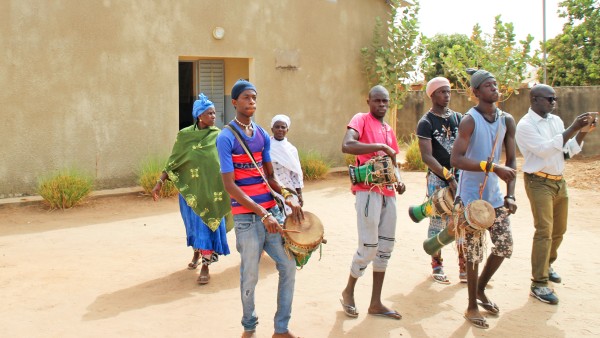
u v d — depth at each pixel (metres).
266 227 4.19
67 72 10.51
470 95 16.94
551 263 6.07
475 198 4.99
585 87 16.05
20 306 5.39
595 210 9.52
